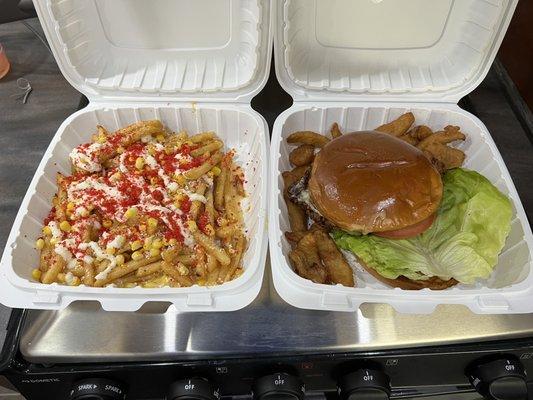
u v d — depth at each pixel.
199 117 0.43
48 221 0.37
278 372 0.30
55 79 0.48
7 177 0.41
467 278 0.34
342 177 0.34
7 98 0.46
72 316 0.32
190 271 0.37
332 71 0.43
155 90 0.41
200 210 0.40
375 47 0.41
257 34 0.37
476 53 0.40
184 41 0.41
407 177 0.34
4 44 0.51
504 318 0.32
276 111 0.46
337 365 0.31
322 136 0.42
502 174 0.38
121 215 0.37
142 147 0.42
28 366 0.30
